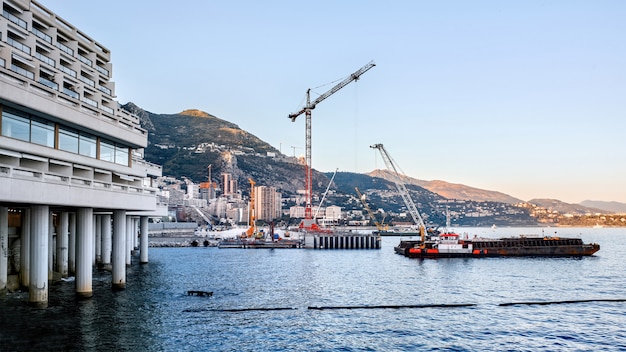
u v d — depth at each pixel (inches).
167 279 4128.9
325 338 2306.8
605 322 2721.5
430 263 6560.0
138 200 2859.3
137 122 3543.3
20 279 2819.9
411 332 2453.2
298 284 4197.8
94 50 3122.5
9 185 1862.7
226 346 2094.0
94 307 2534.5
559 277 4916.3
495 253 7460.6
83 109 2422.5
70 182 2269.9
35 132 2178.9
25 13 2448.3
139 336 2098.9
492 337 2379.4
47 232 2294.5
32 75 2442.2
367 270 5585.6
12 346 1838.1
